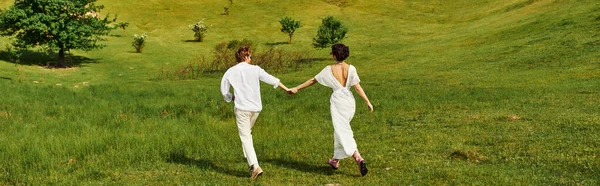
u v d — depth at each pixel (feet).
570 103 43.62
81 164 24.38
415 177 21.04
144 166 23.93
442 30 186.39
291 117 41.55
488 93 55.98
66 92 65.00
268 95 59.16
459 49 130.72
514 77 79.36
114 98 58.80
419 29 196.95
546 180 19.79
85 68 130.93
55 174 22.06
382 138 31.60
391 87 76.89
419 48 146.92
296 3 250.57
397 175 21.56
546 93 53.16
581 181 19.40
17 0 132.98
